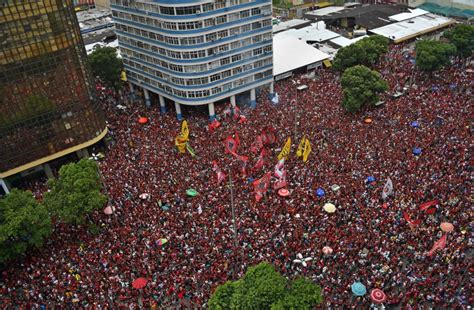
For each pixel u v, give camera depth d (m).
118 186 65.69
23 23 64.81
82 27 160.12
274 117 84.31
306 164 67.00
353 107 80.31
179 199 61.34
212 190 62.75
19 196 54.66
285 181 59.19
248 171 66.81
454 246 49.88
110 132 85.06
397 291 45.97
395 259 48.31
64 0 68.38
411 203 56.38
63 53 70.25
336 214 56.06
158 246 52.97
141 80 96.19
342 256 49.50
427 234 51.44
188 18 78.38
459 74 99.06
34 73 68.19
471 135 71.56
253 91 94.19
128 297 47.16
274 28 136.00
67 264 51.94
